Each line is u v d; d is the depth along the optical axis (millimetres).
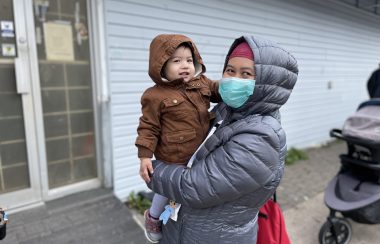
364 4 6707
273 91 1319
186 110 1433
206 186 1272
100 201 3410
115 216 3199
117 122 3496
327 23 6227
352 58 7293
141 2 3432
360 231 3320
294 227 3398
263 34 4938
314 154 6168
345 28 6781
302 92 6070
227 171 1247
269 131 1261
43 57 3059
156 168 1448
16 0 2814
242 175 1239
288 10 5297
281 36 5270
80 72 3318
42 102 3127
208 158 1327
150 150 1431
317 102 6527
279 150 1306
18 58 2896
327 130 7016
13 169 3080
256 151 1232
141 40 3508
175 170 1387
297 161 5684
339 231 2926
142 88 3629
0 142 2971
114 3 3244
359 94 7914
